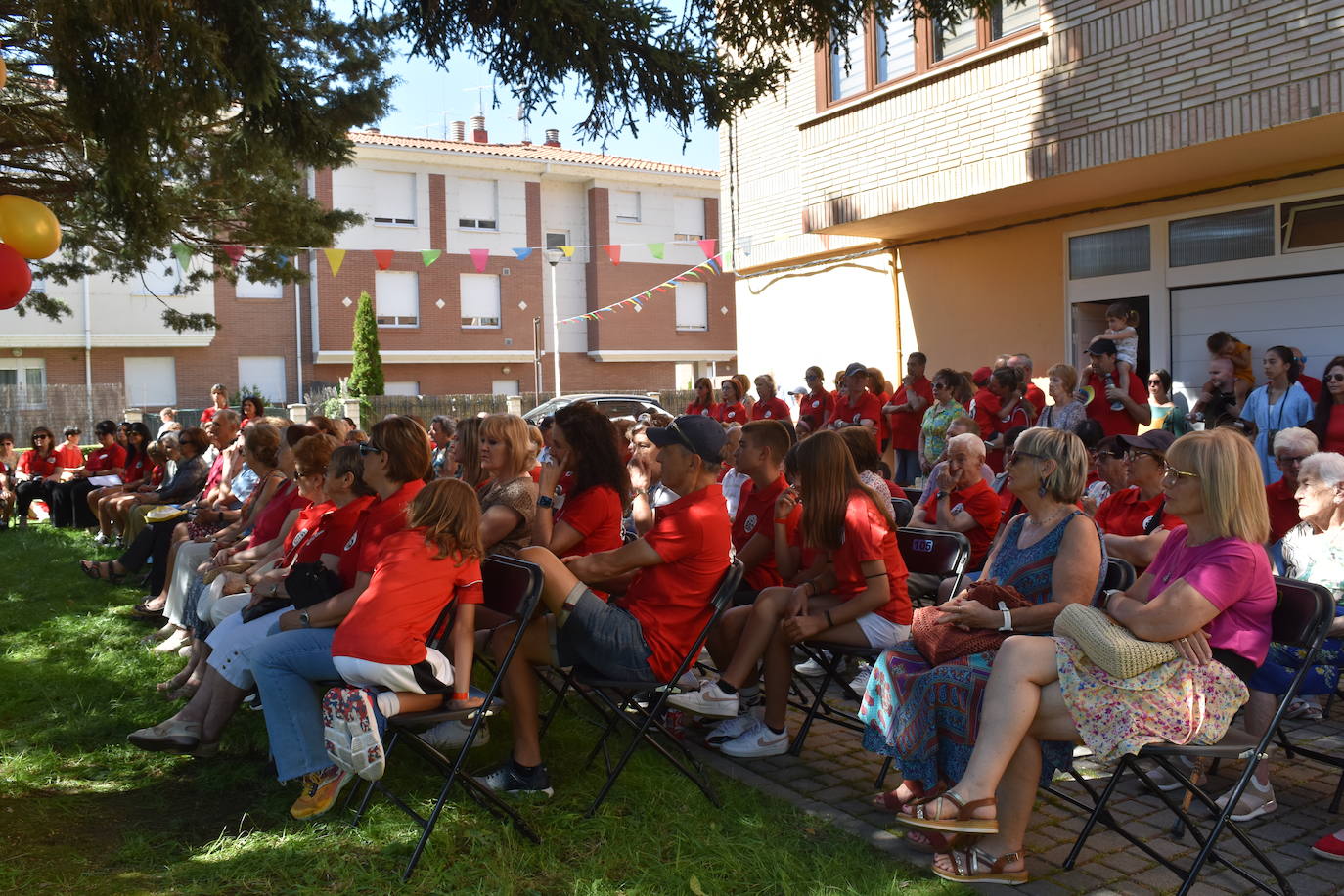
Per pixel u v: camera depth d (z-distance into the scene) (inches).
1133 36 305.6
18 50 272.7
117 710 198.2
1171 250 365.1
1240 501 123.9
